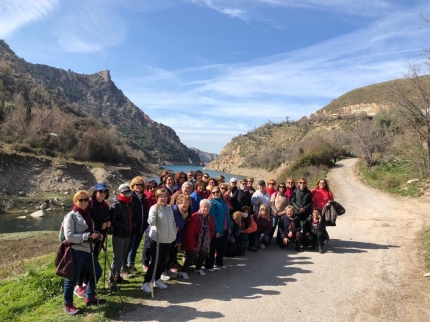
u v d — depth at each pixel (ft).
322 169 126.72
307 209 30.50
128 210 19.48
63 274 15.89
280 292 19.76
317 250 29.96
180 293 19.27
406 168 87.86
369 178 97.76
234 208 28.68
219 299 18.51
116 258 19.31
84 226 16.62
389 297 19.38
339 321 16.26
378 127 121.70
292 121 490.08
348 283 21.59
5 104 220.64
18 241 52.29
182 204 21.47
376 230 39.27
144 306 17.28
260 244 30.45
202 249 21.85
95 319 15.67
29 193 121.49
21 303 18.07
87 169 159.74
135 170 247.29
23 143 168.25
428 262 26.11
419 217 47.01
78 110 386.73
